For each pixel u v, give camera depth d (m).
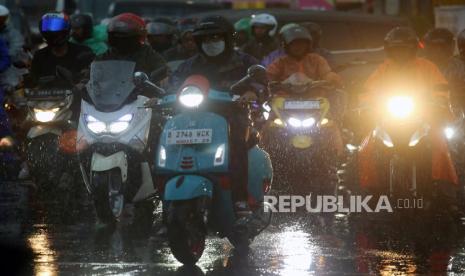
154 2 57.78
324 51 33.19
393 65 24.17
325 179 26.75
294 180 26.83
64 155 26.47
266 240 20.56
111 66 22.36
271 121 26.59
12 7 55.69
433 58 28.53
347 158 29.45
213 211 18.14
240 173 18.25
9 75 32.16
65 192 27.25
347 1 66.62
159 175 17.86
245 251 19.30
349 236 21.08
